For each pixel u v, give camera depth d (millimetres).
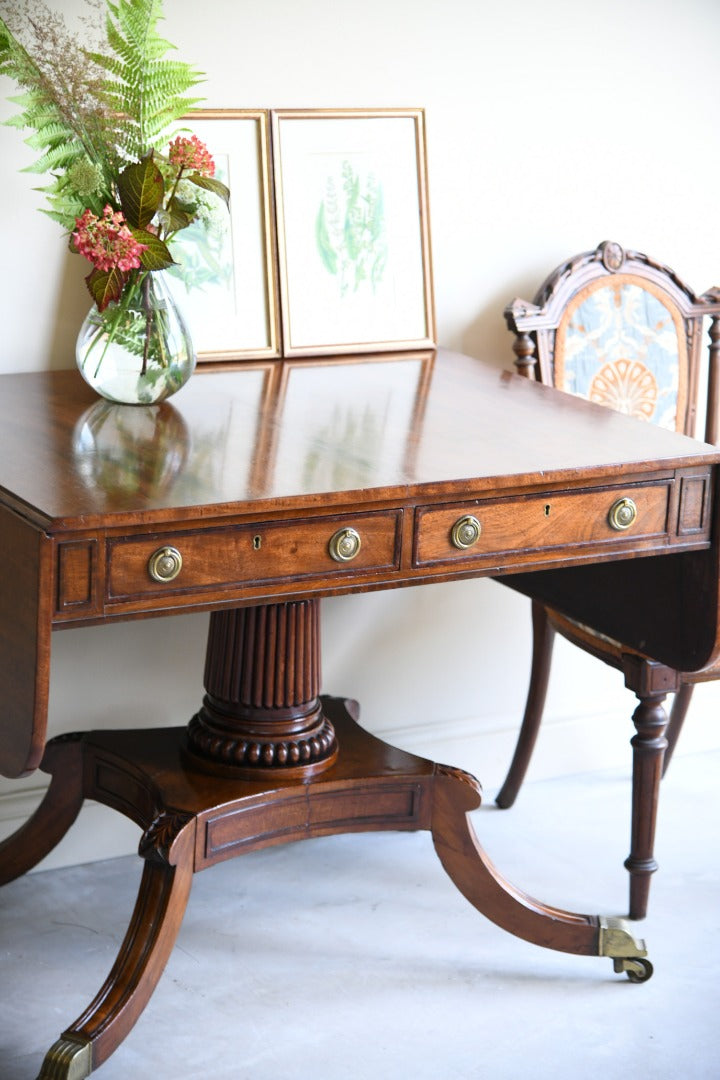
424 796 2123
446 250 2613
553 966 2230
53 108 2016
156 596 1694
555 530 1923
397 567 1834
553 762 2896
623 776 2916
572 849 2594
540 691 2631
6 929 2258
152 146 2092
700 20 2742
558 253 2717
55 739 2215
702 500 2010
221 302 2391
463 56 2539
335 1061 1966
